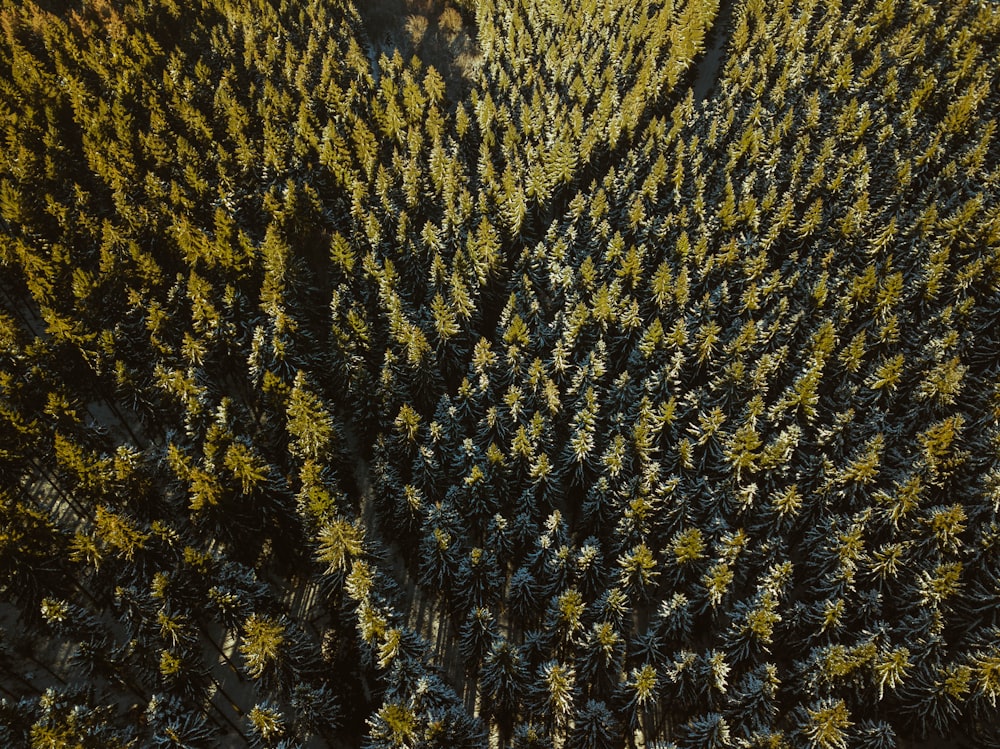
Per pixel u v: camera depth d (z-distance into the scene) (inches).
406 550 1919.3
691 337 2214.6
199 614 1571.1
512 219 2731.3
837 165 2918.3
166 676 1418.6
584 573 1668.3
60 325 1915.6
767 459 1763.0
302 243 2706.7
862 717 1473.9
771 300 2354.8
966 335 2037.4
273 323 2192.4
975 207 2367.1
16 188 2394.2
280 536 1747.0
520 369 2119.8
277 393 1871.3
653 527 1785.2
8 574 1478.8
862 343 2012.8
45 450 1831.9
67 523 1915.6
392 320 2193.7
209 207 2647.6
